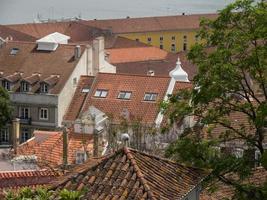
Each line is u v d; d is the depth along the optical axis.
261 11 72.38
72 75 193.88
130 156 48.91
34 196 42.81
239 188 69.62
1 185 58.94
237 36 72.75
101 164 48.84
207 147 71.50
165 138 100.62
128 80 180.00
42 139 115.62
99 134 113.75
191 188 49.25
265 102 69.25
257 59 71.50
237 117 92.25
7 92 185.62
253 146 74.00
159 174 48.91
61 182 48.44
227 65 71.44
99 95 179.75
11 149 118.38
